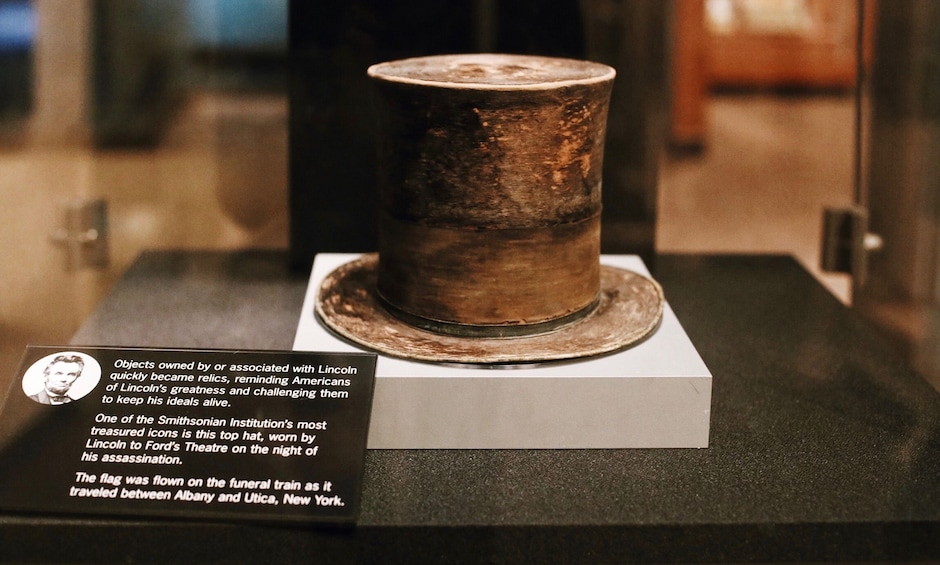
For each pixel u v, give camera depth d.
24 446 1.05
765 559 1.04
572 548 1.02
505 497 1.06
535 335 1.17
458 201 1.11
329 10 1.48
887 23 1.59
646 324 1.19
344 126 1.53
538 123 1.08
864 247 1.66
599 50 1.51
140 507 1.01
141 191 1.65
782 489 1.08
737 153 1.90
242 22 1.57
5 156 1.64
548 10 1.50
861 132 1.64
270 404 1.07
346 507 1.01
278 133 1.62
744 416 1.23
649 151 1.57
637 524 1.02
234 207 1.66
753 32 1.87
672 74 1.86
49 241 1.62
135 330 1.36
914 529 1.03
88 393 1.08
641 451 1.15
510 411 1.13
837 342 1.42
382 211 1.20
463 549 1.02
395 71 1.15
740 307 1.53
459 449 1.14
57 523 1.01
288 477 1.03
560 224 1.14
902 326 1.66
